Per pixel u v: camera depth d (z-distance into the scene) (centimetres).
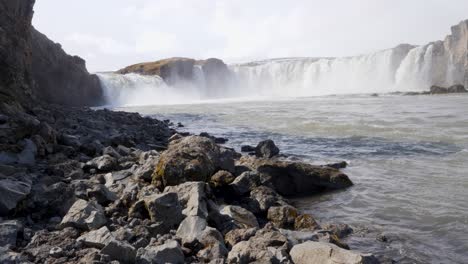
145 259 545
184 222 693
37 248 573
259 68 10469
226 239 695
